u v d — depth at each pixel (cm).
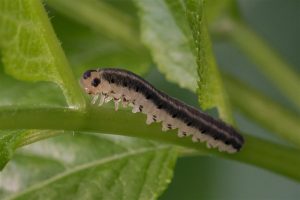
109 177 22
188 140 21
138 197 21
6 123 19
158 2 22
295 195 31
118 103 21
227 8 26
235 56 33
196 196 30
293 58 34
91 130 20
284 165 21
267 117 25
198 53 20
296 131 25
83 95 20
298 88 26
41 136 20
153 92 20
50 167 22
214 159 30
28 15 20
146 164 22
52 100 23
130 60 25
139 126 20
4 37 20
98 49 25
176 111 20
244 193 31
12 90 23
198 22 20
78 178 22
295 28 34
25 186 22
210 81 21
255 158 21
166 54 22
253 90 25
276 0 34
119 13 26
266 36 34
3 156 19
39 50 20
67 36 25
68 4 26
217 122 21
